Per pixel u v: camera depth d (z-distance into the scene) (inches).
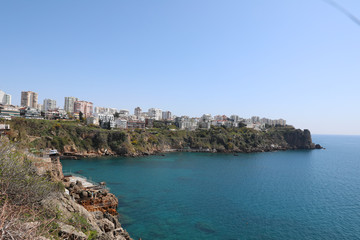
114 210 1731.1
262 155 6466.5
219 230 1545.3
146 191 2416.3
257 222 1694.1
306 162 5310.0
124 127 7593.5
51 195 706.2
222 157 5748.0
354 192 2652.6
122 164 4126.5
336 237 1497.3
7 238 319.3
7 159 569.3
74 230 607.8
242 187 2746.1
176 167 4040.4
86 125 6200.8
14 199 511.2
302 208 2031.3
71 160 4306.1
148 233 1469.0
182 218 1724.9
